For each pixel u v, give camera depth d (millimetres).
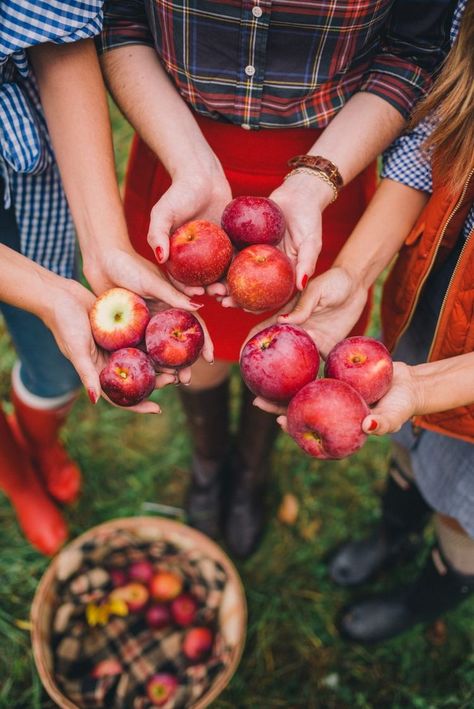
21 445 2557
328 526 2668
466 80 1249
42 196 1686
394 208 1593
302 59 1449
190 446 2846
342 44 1425
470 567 1837
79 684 2059
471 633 2400
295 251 1535
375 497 2730
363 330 1959
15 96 1458
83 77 1459
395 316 1709
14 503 2459
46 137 1624
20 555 2514
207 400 2201
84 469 2762
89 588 2180
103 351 1498
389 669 2344
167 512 2699
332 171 1491
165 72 1581
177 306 1403
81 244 1536
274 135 1605
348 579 2479
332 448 1265
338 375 1329
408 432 1883
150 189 1779
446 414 1496
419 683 2316
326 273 1512
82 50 1440
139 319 1410
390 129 1553
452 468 1674
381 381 1312
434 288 1616
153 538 2242
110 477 2766
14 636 2340
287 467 2809
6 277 1400
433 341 1521
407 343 1819
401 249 1697
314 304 1456
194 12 1379
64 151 1499
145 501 2721
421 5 1418
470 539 1770
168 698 2045
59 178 1702
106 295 1420
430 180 1550
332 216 1749
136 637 2174
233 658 2025
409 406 1324
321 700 2285
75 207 1519
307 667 2350
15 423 2621
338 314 1567
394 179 1591
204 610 2166
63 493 2621
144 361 1374
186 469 2801
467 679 2305
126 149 3582
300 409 1271
